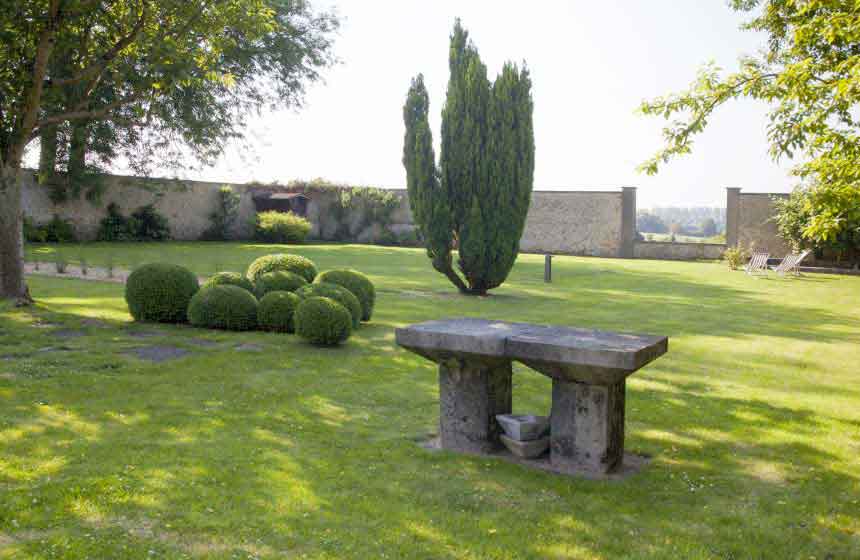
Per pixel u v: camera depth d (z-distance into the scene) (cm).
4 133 1023
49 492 365
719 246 3038
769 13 730
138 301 951
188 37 1034
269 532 328
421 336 467
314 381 668
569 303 1377
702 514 370
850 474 439
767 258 2447
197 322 929
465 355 457
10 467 403
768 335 1019
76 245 2439
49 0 950
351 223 3600
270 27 1103
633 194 3241
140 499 362
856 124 573
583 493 396
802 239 2617
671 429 539
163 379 648
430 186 1428
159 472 403
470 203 1430
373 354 808
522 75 1405
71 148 2002
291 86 2441
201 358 745
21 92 1012
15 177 1033
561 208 3384
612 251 3294
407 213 3553
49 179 2364
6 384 600
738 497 397
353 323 950
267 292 1015
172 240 3002
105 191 2694
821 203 555
